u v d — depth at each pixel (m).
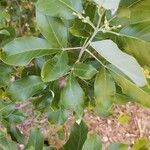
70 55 0.38
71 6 0.34
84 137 0.37
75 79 0.37
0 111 0.44
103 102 0.37
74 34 0.35
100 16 0.33
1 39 0.41
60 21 0.35
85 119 0.86
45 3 0.33
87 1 0.36
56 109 0.40
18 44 0.35
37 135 0.38
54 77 0.35
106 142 0.87
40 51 0.35
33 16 0.66
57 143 0.77
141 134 0.89
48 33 0.35
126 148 0.35
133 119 0.89
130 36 0.35
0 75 0.42
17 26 0.67
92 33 0.36
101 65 0.37
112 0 0.31
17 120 0.46
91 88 0.42
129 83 0.36
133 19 0.34
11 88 0.40
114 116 0.88
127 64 0.31
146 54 0.35
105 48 0.32
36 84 0.40
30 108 0.53
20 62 0.35
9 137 0.46
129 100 0.41
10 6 0.64
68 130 0.79
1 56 0.35
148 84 0.36
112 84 0.37
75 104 0.37
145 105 0.37
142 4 0.34
